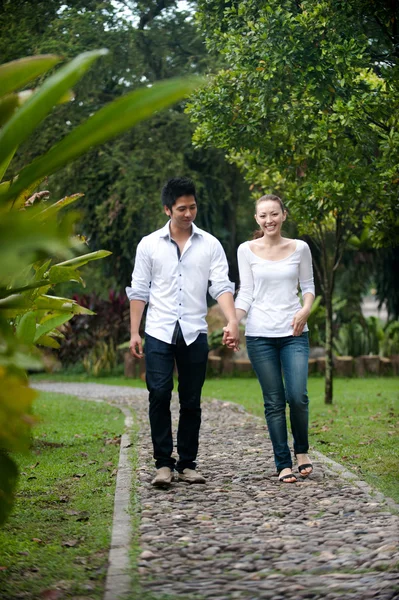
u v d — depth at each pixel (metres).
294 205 10.02
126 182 18.61
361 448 7.03
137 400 12.75
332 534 4.09
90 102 19.11
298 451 5.67
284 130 9.21
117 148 19.03
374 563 3.51
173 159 19.16
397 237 10.10
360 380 16.64
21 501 5.07
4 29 17.09
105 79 19.58
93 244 20.02
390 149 8.55
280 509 4.69
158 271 5.51
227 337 5.52
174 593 3.21
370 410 10.39
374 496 4.98
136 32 18.72
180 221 5.46
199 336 5.47
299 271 5.84
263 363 5.68
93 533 4.19
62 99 2.75
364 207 10.44
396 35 8.88
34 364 2.88
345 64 8.49
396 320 20.12
